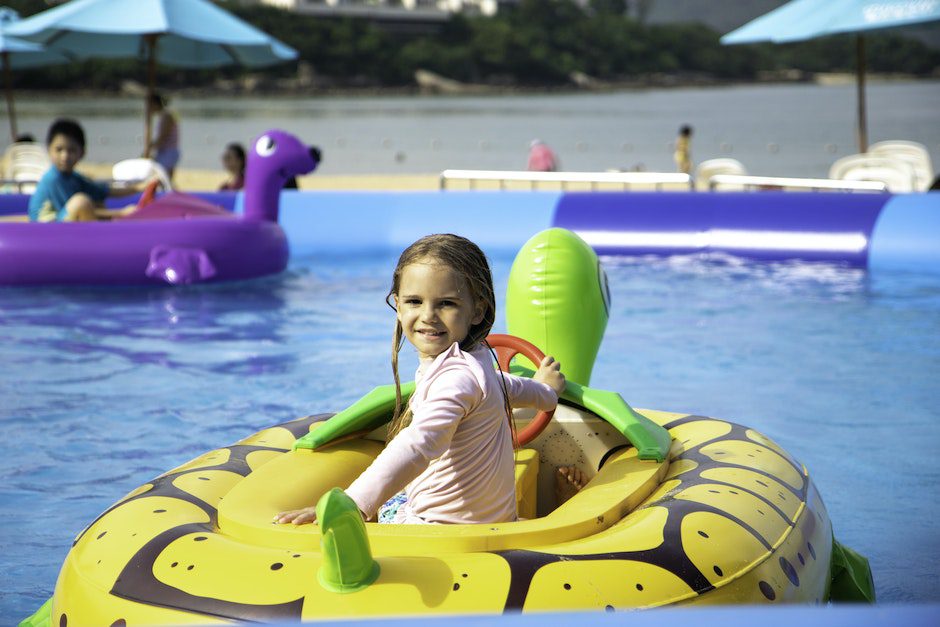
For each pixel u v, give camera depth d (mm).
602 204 8883
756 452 2604
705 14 185625
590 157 35938
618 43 139500
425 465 2008
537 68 136000
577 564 1842
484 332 2219
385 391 2688
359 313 6480
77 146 7867
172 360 5266
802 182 8688
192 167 28375
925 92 105688
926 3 11289
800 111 74688
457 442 2129
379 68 126375
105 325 6133
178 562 1887
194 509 2158
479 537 1914
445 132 52125
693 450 2625
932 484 3580
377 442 2695
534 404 2467
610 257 8570
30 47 14812
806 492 2512
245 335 5855
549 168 15805
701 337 5781
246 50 13828
